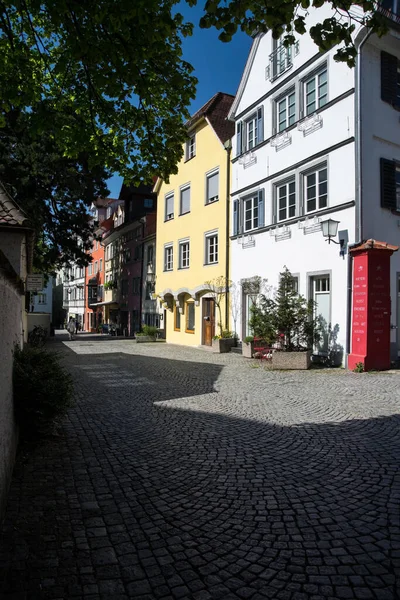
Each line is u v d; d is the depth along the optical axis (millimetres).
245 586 2740
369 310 11773
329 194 13523
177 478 4578
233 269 19000
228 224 19516
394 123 13469
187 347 21828
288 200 15773
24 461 5105
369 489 4191
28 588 2713
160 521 3625
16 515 3717
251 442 5812
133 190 35875
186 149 23641
